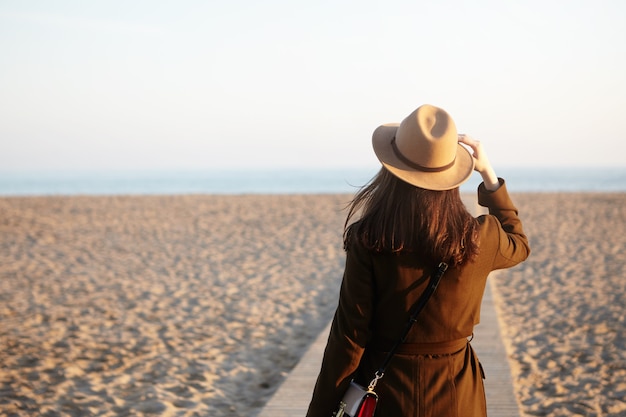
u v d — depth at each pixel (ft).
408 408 6.32
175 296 30.91
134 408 15.72
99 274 37.78
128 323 25.43
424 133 6.12
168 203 99.35
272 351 21.45
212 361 20.17
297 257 43.96
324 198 109.70
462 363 6.55
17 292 32.22
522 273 35.91
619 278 33.96
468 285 6.35
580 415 15.03
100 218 74.74
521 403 15.89
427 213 6.18
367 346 6.66
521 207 85.81
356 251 6.36
